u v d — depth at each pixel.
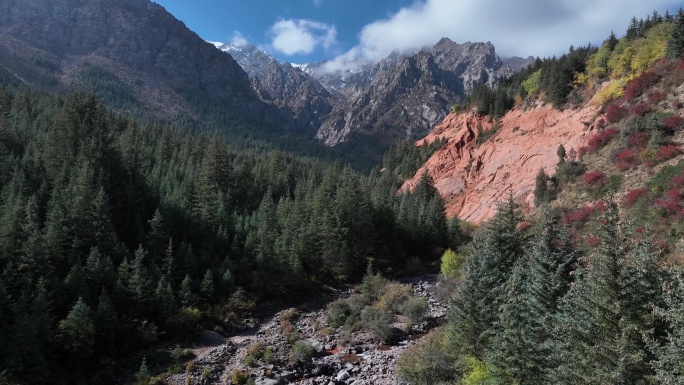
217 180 82.88
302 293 59.41
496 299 28.08
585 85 84.56
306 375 36.34
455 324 31.09
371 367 36.72
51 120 101.31
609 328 18.11
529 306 23.67
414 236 77.06
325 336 44.50
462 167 102.12
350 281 65.81
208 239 59.94
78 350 36.12
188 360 39.38
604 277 18.50
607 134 62.47
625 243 19.56
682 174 45.41
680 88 57.28
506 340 23.41
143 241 53.75
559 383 19.17
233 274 55.19
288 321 49.00
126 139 94.19
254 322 49.28
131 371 37.66
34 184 58.59
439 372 30.94
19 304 34.22
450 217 88.88
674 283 17.25
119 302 42.28
